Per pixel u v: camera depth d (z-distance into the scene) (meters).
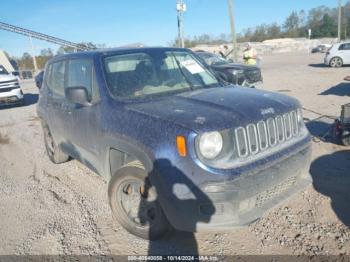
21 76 39.06
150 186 3.32
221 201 2.87
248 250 3.32
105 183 5.12
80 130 4.36
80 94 3.91
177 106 3.39
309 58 34.62
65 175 5.57
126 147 3.41
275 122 3.31
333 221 3.66
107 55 4.22
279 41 68.19
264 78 17.77
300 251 3.25
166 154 3.02
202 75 4.54
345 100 9.81
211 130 2.90
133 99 3.75
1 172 6.04
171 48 4.79
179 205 2.97
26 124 10.11
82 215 4.22
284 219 3.76
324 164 5.14
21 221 4.21
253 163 3.01
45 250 3.58
